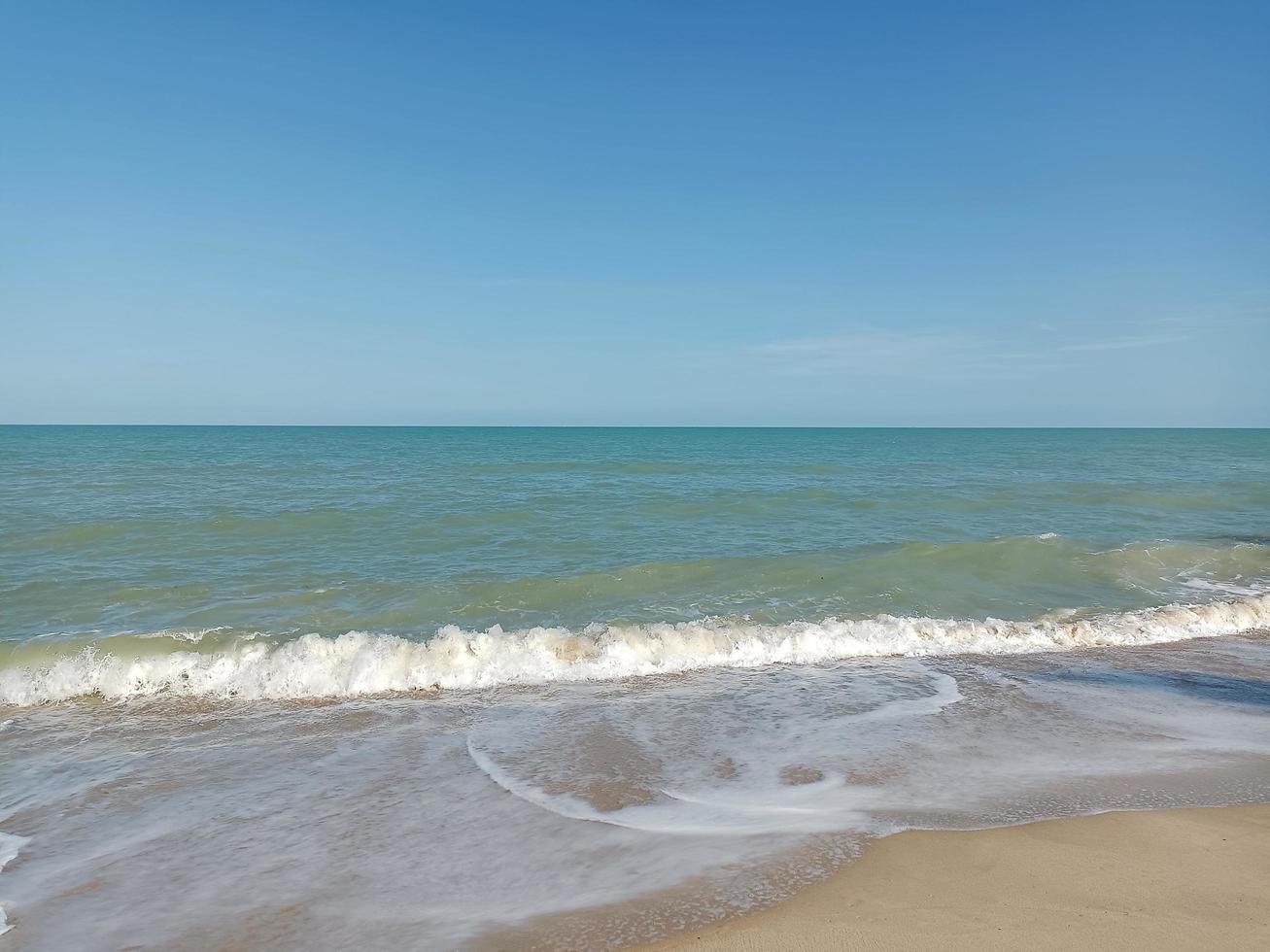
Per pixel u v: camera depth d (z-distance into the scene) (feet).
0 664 29.53
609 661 31.37
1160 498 90.84
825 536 62.95
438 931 12.68
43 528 61.11
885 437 447.42
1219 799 17.67
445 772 20.43
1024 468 156.66
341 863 15.42
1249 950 11.37
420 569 48.52
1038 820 16.48
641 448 256.73
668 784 19.34
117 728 24.62
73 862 15.70
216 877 14.93
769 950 11.56
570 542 59.00
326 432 487.61
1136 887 13.38
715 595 42.75
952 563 50.52
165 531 61.41
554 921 12.76
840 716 25.09
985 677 29.91
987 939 11.68
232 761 21.53
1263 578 48.19
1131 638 35.96
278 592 42.11
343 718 25.43
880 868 14.19
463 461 161.17
